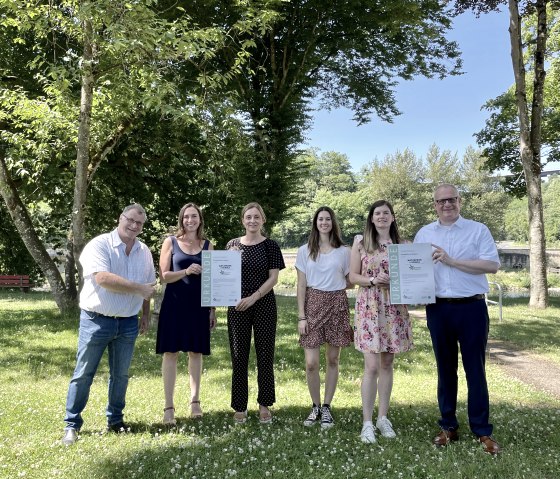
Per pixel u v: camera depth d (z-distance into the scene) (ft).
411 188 210.38
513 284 99.35
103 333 12.84
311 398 16.05
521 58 50.70
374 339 13.10
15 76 37.68
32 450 11.71
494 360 26.63
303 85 53.83
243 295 14.25
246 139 41.70
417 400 17.35
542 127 66.08
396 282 12.75
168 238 14.84
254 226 14.49
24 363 22.67
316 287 14.32
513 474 10.73
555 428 14.32
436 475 10.55
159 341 14.19
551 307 51.26
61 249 62.64
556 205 266.98
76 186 32.40
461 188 215.10
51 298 57.26
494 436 13.33
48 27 27.20
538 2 50.06
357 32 47.62
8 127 36.37
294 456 11.70
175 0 39.58
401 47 52.21
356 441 12.69
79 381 12.80
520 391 19.30
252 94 48.91
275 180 48.37
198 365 14.88
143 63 28.45
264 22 31.45
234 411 15.58
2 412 14.67
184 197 49.19
